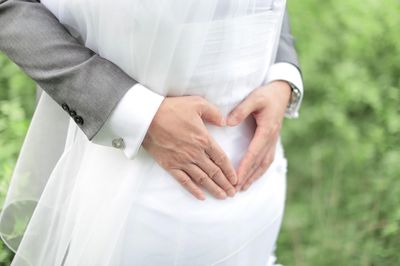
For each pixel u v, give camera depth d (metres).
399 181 2.81
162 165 1.40
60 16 1.38
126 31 1.33
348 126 3.12
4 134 2.24
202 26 1.34
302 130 3.22
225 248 1.52
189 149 1.38
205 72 1.40
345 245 2.68
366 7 3.21
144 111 1.34
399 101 3.11
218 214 1.48
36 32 1.35
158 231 1.43
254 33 1.46
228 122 1.49
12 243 1.63
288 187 3.13
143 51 1.34
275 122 1.58
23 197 1.59
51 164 1.57
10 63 2.81
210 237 1.48
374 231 2.71
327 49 3.26
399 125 3.00
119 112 1.34
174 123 1.35
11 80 2.75
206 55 1.38
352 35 3.19
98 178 1.43
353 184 3.00
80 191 1.45
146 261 1.45
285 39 1.76
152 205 1.41
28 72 1.38
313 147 3.18
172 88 1.39
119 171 1.41
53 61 1.35
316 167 3.12
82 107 1.35
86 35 1.39
